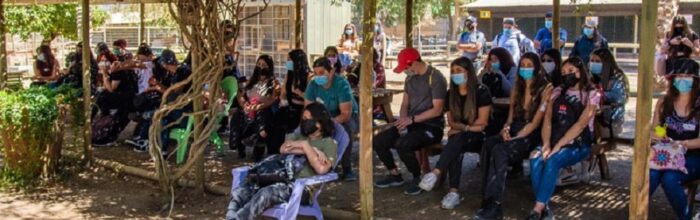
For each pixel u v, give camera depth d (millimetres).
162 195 6516
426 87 6473
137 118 8805
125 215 6137
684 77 5188
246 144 7781
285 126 7441
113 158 8352
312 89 6859
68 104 7906
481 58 12766
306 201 5254
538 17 20500
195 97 6348
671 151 5090
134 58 10570
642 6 4398
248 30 16656
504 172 5535
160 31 20125
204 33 6148
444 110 6391
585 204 6039
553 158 5387
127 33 20406
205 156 8367
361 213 5633
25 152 7254
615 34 20609
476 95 5953
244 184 5211
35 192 6965
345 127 6773
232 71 8125
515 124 5898
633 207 4633
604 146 6160
